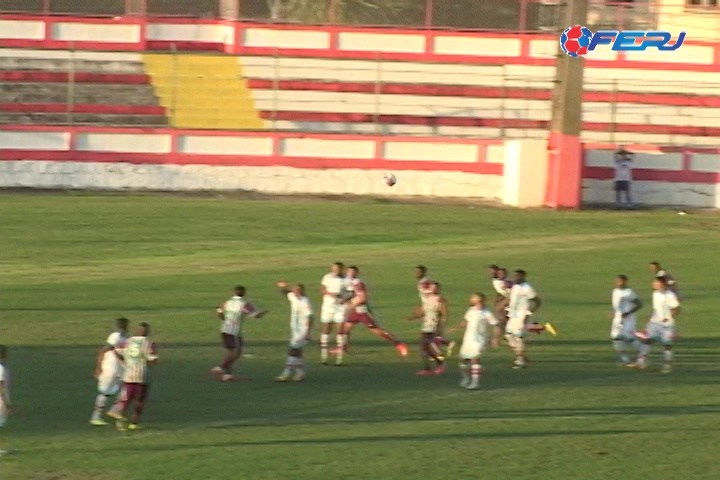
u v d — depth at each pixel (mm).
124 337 80500
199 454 74875
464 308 116500
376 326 98000
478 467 74062
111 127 172750
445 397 89188
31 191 168250
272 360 98250
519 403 88125
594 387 93062
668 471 74438
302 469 72750
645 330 105188
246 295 119688
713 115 197375
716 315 118438
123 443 76562
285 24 199500
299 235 149625
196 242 143750
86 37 199500
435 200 178625
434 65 194125
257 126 185750
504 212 170500
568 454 77062
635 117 195500
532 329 99062
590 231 159500
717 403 89688
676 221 169625
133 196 168375
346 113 190250
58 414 82188
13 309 111438
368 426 81625
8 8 197125
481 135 192375
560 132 174750
